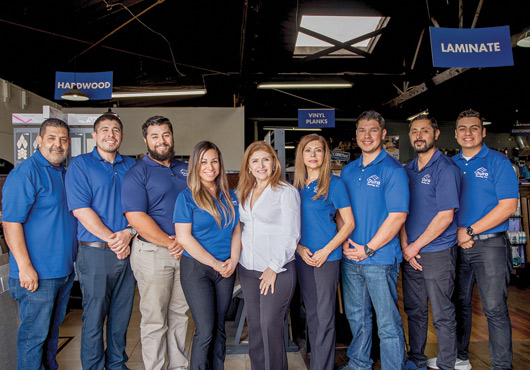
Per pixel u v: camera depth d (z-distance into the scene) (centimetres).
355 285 252
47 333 225
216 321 220
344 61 795
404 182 232
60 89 596
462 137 264
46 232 223
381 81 863
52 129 230
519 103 934
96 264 229
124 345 250
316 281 232
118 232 234
